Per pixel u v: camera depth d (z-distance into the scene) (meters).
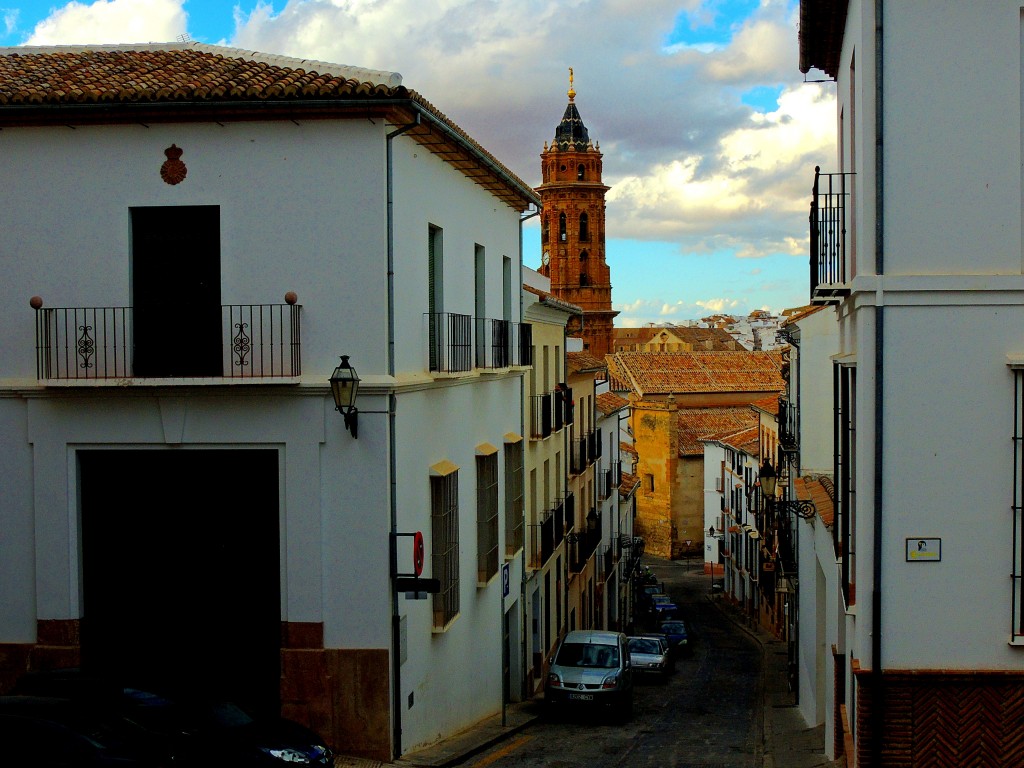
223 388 12.52
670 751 15.88
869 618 9.97
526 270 24.56
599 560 35.97
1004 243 9.80
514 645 20.89
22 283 12.82
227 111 12.30
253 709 11.42
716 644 38.31
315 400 12.50
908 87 9.82
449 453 15.48
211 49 14.87
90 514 13.05
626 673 20.53
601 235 79.69
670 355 70.31
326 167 12.50
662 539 65.50
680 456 65.00
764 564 31.28
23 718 9.38
